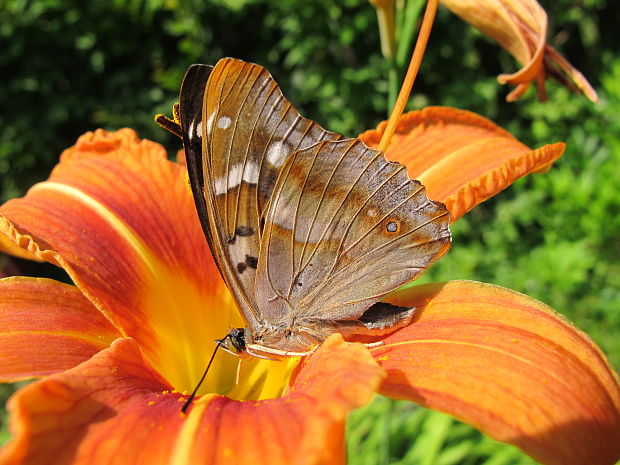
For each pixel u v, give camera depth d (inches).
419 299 5.7
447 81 20.2
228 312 6.5
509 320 5.3
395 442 11.4
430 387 4.9
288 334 5.6
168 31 19.6
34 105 19.0
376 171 5.3
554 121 20.1
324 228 5.4
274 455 4.5
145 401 4.9
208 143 5.3
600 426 4.8
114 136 7.1
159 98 19.6
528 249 19.7
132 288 6.2
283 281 5.5
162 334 6.2
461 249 19.3
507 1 6.9
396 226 5.4
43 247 6.0
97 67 19.2
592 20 20.7
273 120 5.4
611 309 16.8
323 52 19.2
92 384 4.9
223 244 5.5
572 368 5.0
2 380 5.2
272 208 5.4
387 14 7.3
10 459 4.4
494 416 4.7
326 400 4.6
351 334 5.6
